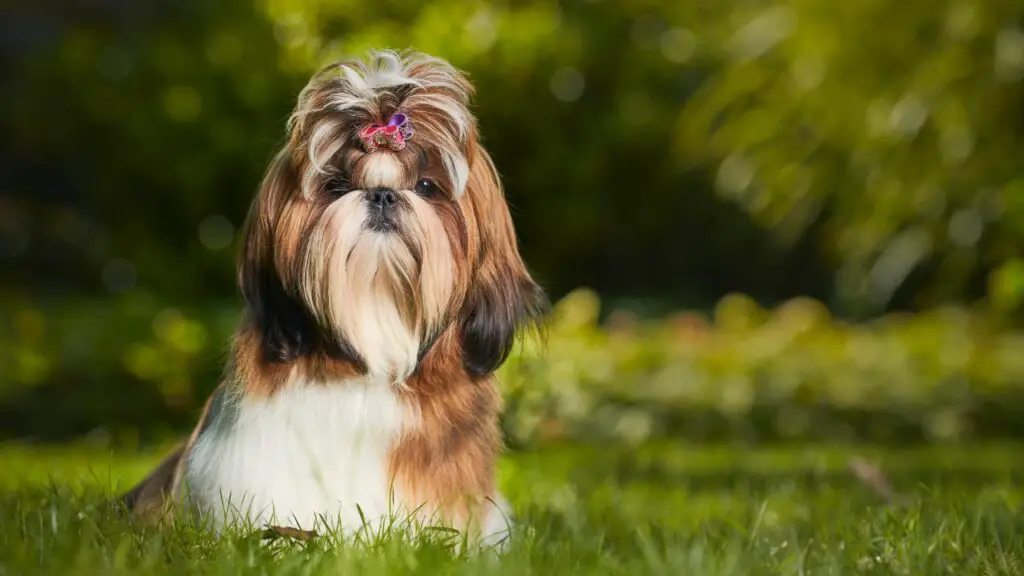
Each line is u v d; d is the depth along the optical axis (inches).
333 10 634.8
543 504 300.4
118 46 695.1
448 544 204.7
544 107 700.0
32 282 717.9
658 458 430.0
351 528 208.8
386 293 213.3
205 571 182.4
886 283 701.9
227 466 211.3
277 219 218.1
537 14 689.0
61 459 397.4
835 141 669.9
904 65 639.8
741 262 782.5
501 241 230.1
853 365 561.6
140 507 228.4
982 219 649.6
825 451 462.3
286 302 216.4
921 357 584.1
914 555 208.4
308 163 213.0
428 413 215.6
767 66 676.1
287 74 640.4
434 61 225.5
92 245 711.7
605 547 243.1
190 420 486.9
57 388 494.3
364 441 211.9
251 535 197.2
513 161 711.1
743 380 527.8
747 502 311.1
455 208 218.8
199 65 665.0
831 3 646.5
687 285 781.9
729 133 685.9
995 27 610.2
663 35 730.2
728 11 710.5
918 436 510.0
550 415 466.9
